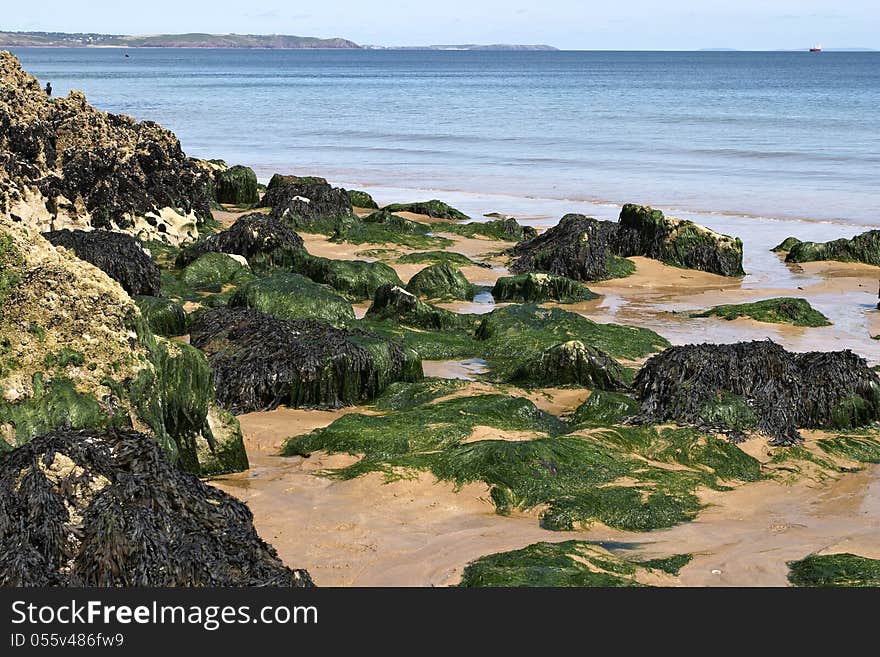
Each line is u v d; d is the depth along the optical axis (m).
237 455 9.88
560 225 23.45
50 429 7.33
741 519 9.15
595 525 8.82
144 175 22.41
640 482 9.59
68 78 136.12
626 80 137.38
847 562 7.91
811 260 23.16
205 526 6.75
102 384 7.74
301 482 9.58
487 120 63.06
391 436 10.41
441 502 9.17
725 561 8.10
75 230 17.84
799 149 45.00
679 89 107.88
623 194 33.62
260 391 11.98
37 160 20.28
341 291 18.77
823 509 9.45
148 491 6.65
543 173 38.84
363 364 12.31
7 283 7.67
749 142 48.28
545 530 8.74
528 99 88.38
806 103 79.38
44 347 7.62
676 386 11.54
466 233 25.88
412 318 15.93
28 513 6.43
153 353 8.78
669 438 10.60
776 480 10.09
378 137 52.72
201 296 17.16
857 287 20.50
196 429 9.58
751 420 11.20
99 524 6.40
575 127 57.38
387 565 7.94
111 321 8.03
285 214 25.33
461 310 18.12
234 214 27.78
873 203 31.05
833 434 11.40
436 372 13.83
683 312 18.20
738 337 16.33
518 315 15.45
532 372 13.16
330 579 7.70
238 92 102.00
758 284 21.06
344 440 10.43
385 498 9.18
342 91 105.50
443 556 8.11
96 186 21.05
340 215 25.92
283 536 8.41
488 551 8.20
